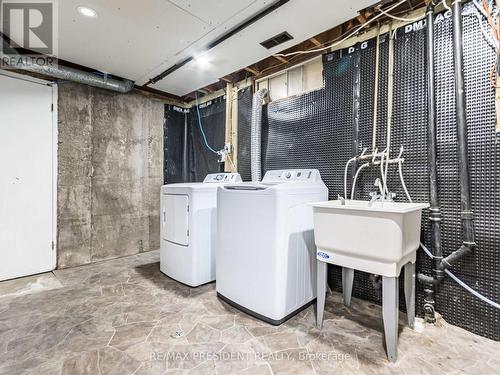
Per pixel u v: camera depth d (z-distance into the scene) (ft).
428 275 5.77
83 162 9.77
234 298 6.35
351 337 5.13
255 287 5.85
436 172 5.64
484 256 5.11
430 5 5.64
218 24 6.68
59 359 4.44
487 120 5.08
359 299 6.88
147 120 11.70
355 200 6.66
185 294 7.11
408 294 5.41
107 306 6.39
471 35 5.25
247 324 5.59
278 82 9.21
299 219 6.01
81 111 9.71
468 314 5.30
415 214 5.09
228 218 6.51
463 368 4.25
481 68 5.13
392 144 6.41
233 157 10.54
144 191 11.59
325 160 7.70
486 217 5.08
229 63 8.82
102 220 10.28
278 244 5.49
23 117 8.44
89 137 9.93
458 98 5.26
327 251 5.20
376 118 6.67
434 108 5.65
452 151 5.51
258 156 9.04
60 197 9.23
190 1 5.79
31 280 8.13
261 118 9.13
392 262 4.39
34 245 8.66
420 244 5.85
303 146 8.22
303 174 7.68
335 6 5.99
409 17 6.17
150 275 8.60
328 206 5.05
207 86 11.30
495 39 4.96
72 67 8.97
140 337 5.09
